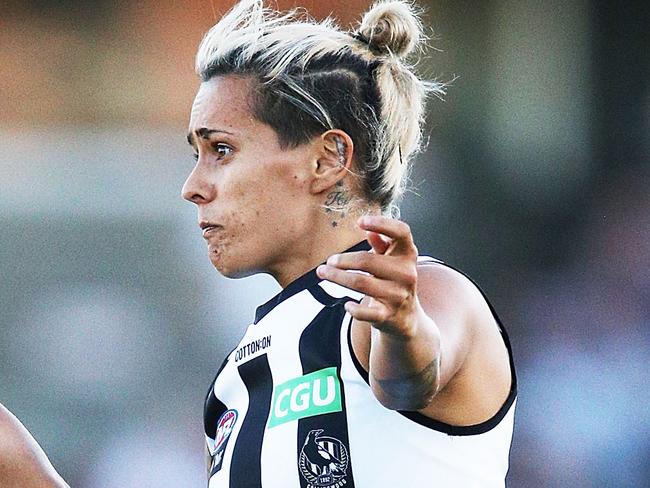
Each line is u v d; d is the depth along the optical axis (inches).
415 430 274.7
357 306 223.6
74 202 970.7
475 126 1004.6
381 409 275.4
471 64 1007.0
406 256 224.2
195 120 307.1
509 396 289.4
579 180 999.6
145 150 980.6
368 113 303.6
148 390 921.5
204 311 938.1
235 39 306.3
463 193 994.7
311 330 290.5
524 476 895.1
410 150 319.6
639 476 882.8
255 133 300.5
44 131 981.8
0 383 918.4
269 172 299.9
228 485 293.6
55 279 951.0
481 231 987.3
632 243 982.4
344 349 281.4
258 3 310.8
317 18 922.1
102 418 916.0
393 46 312.5
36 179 971.9
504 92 1007.6
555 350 948.6
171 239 962.7
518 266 985.5
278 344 295.9
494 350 283.0
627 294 970.1
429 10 1006.4
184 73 990.4
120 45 989.8
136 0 989.2
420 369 233.5
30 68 987.3
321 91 299.6
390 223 220.5
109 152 978.7
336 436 277.3
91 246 956.6
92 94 989.2
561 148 1005.2
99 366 925.8
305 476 279.0
